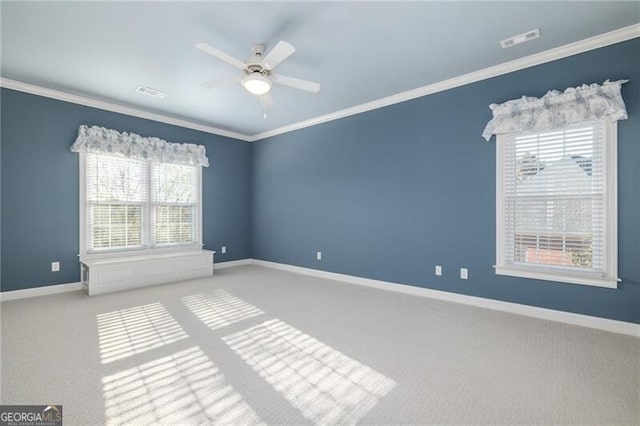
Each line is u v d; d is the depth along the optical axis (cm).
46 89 385
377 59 314
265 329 283
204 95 404
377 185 436
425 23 253
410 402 178
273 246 589
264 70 276
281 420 163
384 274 429
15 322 298
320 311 333
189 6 230
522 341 255
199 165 548
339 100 428
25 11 233
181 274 481
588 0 225
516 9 235
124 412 169
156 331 279
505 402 176
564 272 295
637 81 260
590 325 282
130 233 468
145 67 327
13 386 191
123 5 228
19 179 376
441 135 374
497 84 332
